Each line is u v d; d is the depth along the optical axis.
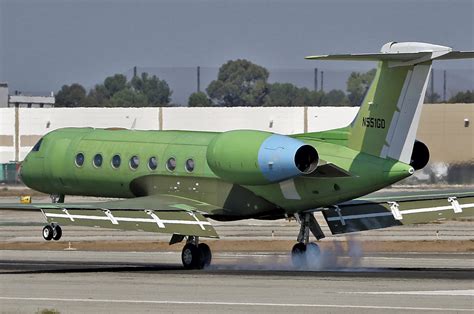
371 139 99.19
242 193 105.12
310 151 96.62
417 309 69.75
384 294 76.94
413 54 93.75
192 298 75.62
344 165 99.69
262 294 77.56
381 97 98.50
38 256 118.62
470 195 104.06
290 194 102.44
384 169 97.69
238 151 98.94
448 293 77.44
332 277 89.44
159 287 82.31
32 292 79.75
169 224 100.00
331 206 103.69
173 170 110.75
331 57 92.06
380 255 116.56
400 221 104.06
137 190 114.69
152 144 113.75
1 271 99.25
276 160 96.19
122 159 115.31
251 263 108.69
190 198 109.69
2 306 72.88
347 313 68.56
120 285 83.94
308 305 71.88
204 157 108.50
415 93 96.19
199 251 102.19
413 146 98.81
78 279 89.31
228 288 81.38
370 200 105.50
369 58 93.38
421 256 115.00
